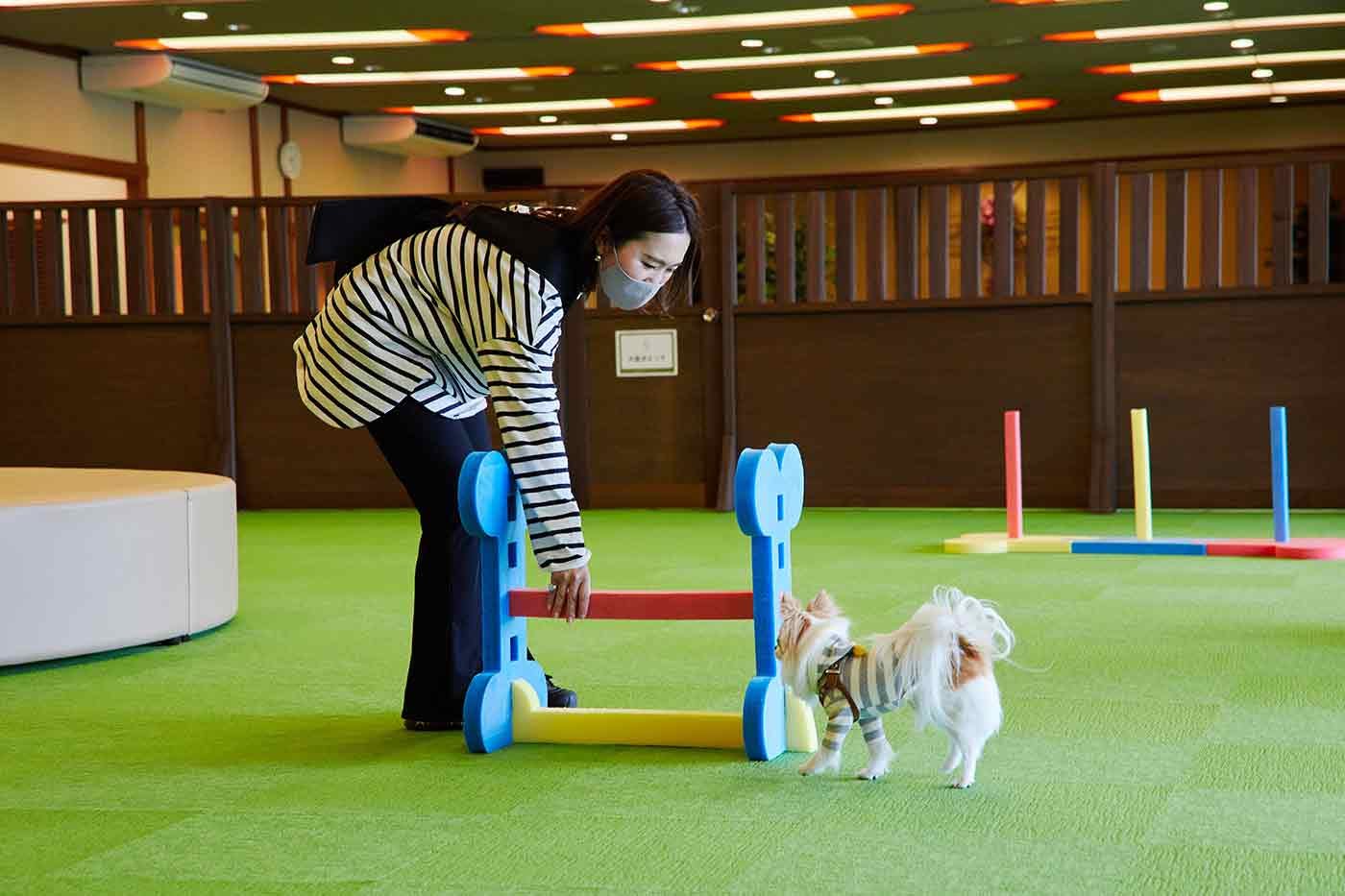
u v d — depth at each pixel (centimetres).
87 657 400
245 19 1005
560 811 244
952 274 1541
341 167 1444
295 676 371
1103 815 234
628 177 269
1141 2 989
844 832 228
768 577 278
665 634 415
